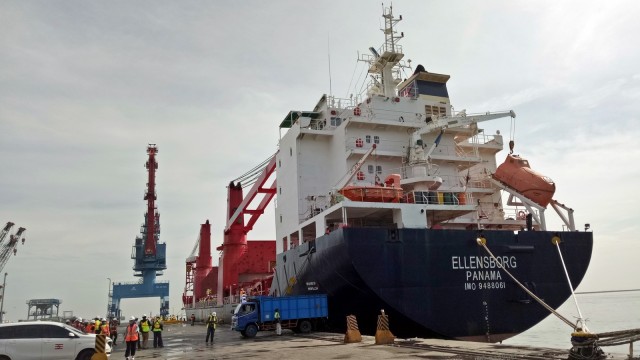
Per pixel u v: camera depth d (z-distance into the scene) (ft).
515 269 76.28
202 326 184.55
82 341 52.03
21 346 50.21
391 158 98.32
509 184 88.17
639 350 102.99
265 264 167.12
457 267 73.41
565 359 41.70
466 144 110.93
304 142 104.68
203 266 229.25
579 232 81.00
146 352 75.05
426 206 78.84
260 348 65.62
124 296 312.29
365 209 77.66
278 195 117.29
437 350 52.60
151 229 322.75
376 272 69.97
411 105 107.24
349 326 65.67
